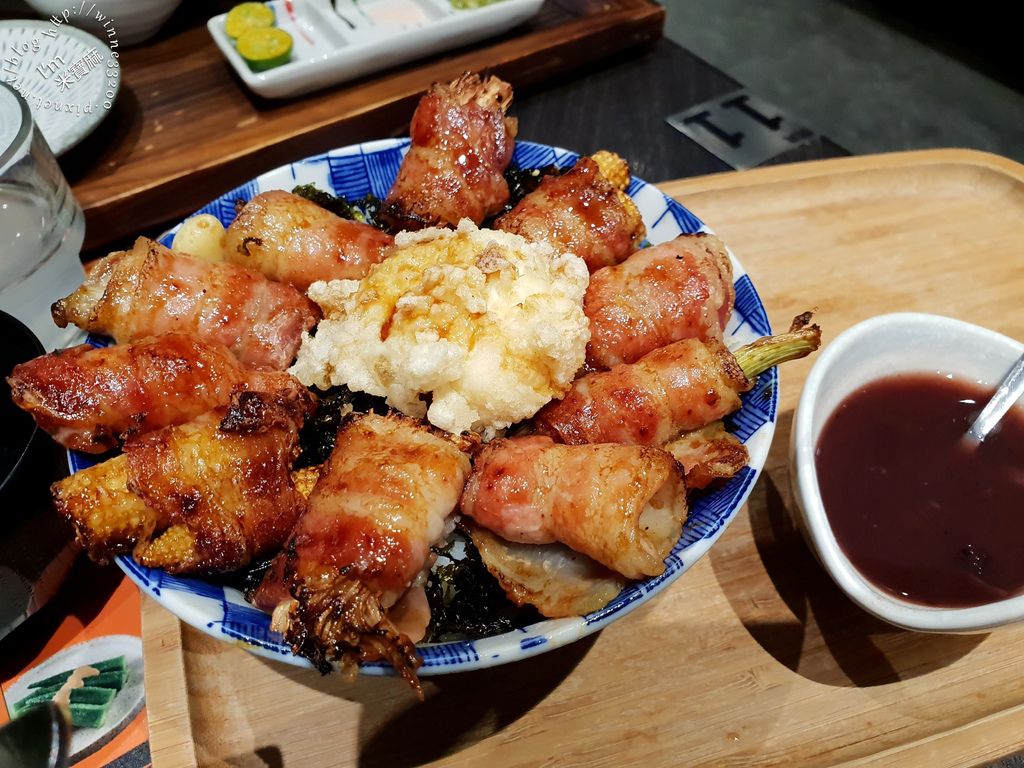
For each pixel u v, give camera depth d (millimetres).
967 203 323
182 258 234
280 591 186
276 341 236
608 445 196
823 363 215
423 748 200
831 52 489
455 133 264
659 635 218
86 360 209
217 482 195
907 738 201
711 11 517
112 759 208
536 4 408
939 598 198
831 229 314
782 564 231
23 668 223
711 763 197
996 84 470
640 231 257
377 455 193
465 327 212
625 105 435
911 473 217
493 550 202
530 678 210
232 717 205
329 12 430
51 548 214
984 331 226
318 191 281
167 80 393
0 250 270
